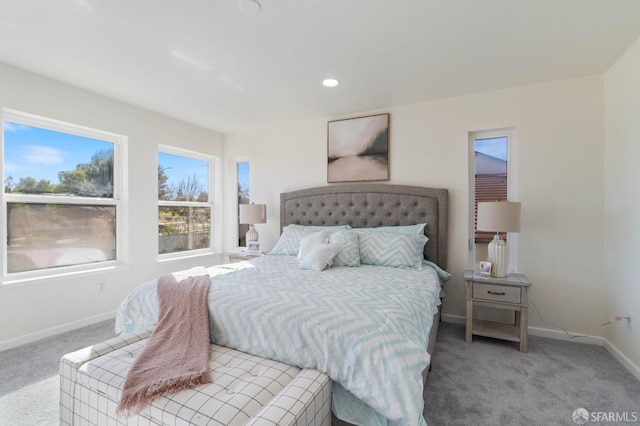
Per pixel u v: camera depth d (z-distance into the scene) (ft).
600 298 8.64
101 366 4.72
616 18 6.11
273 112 11.96
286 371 4.74
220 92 9.99
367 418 4.47
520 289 8.23
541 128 9.29
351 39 6.92
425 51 7.44
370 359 4.31
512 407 5.81
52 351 7.99
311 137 12.99
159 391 4.10
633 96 7.18
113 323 10.03
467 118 10.25
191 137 13.52
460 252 10.39
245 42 7.05
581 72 8.57
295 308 5.20
